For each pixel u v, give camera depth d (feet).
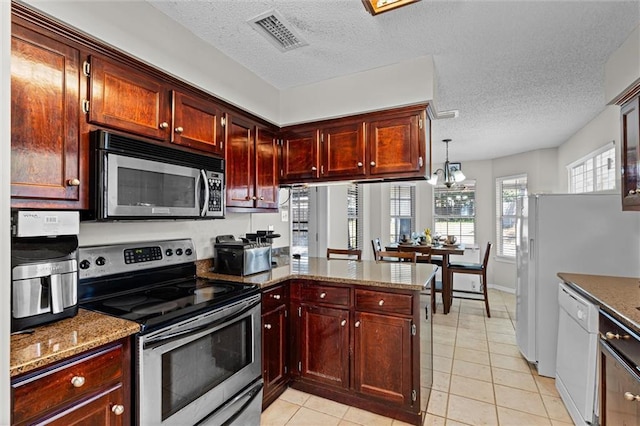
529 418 6.89
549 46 7.11
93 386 3.76
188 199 6.15
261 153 8.79
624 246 8.18
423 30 6.57
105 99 5.06
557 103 10.43
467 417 6.91
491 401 7.53
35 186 4.19
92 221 5.16
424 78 7.72
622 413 4.81
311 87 9.14
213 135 7.14
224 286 6.49
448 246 15.47
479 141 15.30
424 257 13.61
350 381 7.18
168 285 6.55
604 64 7.82
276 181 9.45
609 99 7.02
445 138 14.74
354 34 6.74
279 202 10.30
